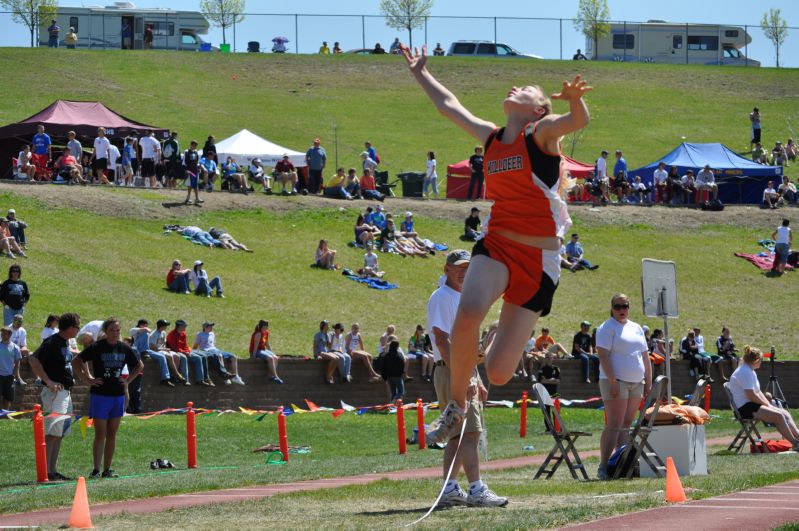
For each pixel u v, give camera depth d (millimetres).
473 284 11016
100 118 71250
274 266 60188
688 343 54250
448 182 83188
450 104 11875
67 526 13242
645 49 143750
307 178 78875
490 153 11039
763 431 38281
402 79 127250
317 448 31344
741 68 139875
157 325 40312
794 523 11391
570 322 59875
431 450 30250
